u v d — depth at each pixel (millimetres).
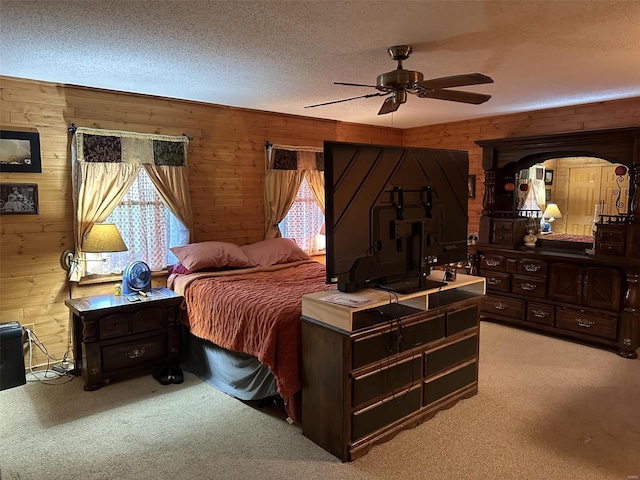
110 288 4191
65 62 3189
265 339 2859
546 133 5219
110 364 3566
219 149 4859
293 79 3715
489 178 5316
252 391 3201
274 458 2574
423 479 2377
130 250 4289
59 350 3953
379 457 2580
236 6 2250
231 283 3793
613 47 2926
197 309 3701
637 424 2934
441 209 3092
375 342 2629
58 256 3902
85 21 2434
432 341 2990
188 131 4609
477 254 5320
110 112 4094
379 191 2717
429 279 3229
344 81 3773
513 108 5137
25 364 3770
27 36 2654
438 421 2980
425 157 2979
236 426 2943
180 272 4297
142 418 3051
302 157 5523
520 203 5363
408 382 2846
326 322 2598
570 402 3246
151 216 4406
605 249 4309
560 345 4457
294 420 2912
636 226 4105
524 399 3295
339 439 2549
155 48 2891
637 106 4520
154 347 3785
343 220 2566
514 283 4992
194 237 4723
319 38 2725
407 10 2307
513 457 2566
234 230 5051
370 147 2664
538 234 5199
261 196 5250
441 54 3070
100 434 2846
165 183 4410
